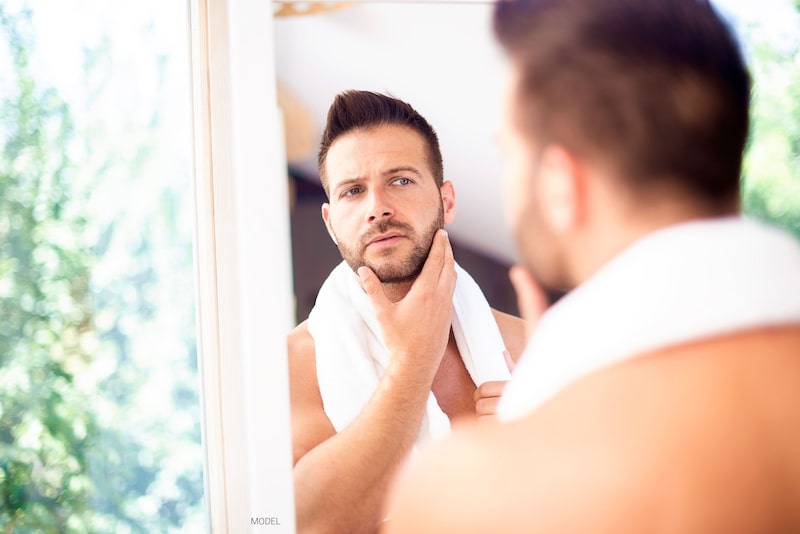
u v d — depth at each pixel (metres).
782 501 1.12
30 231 1.46
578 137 1.32
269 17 1.35
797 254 1.22
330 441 1.32
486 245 1.34
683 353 1.12
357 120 1.35
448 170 1.35
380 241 1.35
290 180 1.34
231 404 1.36
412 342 1.34
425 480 1.29
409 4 1.36
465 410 1.33
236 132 1.34
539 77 1.34
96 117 1.48
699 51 1.34
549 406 1.15
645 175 1.30
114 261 1.48
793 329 1.14
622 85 1.32
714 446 1.11
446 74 1.36
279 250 1.34
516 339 1.33
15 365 1.44
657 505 1.11
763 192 1.32
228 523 1.35
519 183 1.34
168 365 1.48
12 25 1.47
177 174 1.50
